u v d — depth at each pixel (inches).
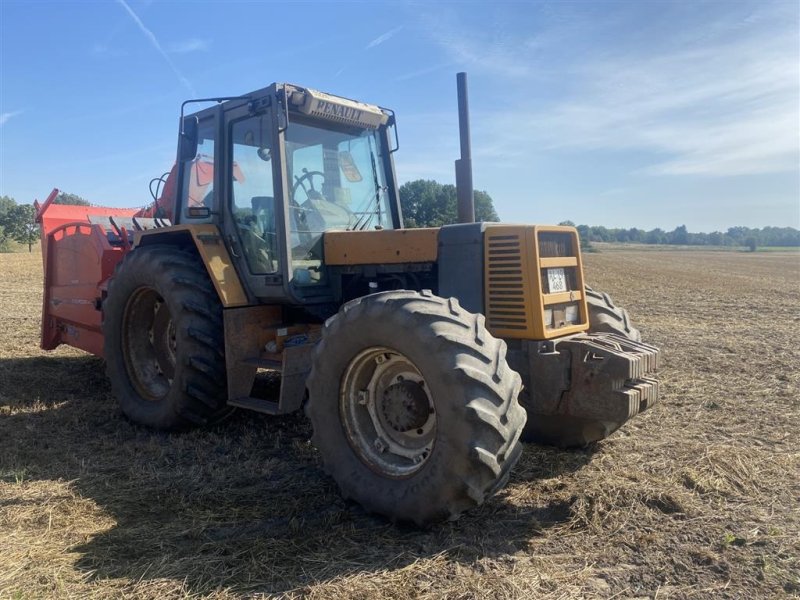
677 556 114.6
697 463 156.8
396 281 178.9
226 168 195.5
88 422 204.8
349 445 137.6
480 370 118.0
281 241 176.9
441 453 118.3
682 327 443.5
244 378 188.4
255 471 160.4
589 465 158.6
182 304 184.2
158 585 106.7
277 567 112.1
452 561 113.8
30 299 570.6
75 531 126.3
